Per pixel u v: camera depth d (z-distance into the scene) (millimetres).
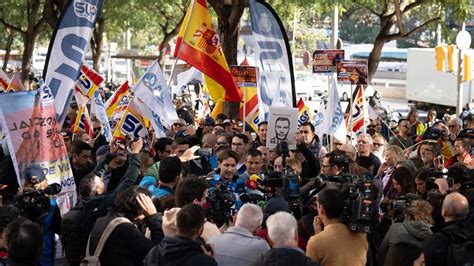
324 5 26828
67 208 9828
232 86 15156
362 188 7359
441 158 12008
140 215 7660
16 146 9523
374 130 19094
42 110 9688
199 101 27297
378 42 25250
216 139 13383
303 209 8609
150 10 39125
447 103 44562
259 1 16281
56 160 9789
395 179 9828
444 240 7570
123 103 14266
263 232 7637
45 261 8711
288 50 16375
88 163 11289
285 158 9703
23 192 7930
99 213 8383
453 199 7664
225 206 7828
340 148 12391
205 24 14867
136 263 7465
